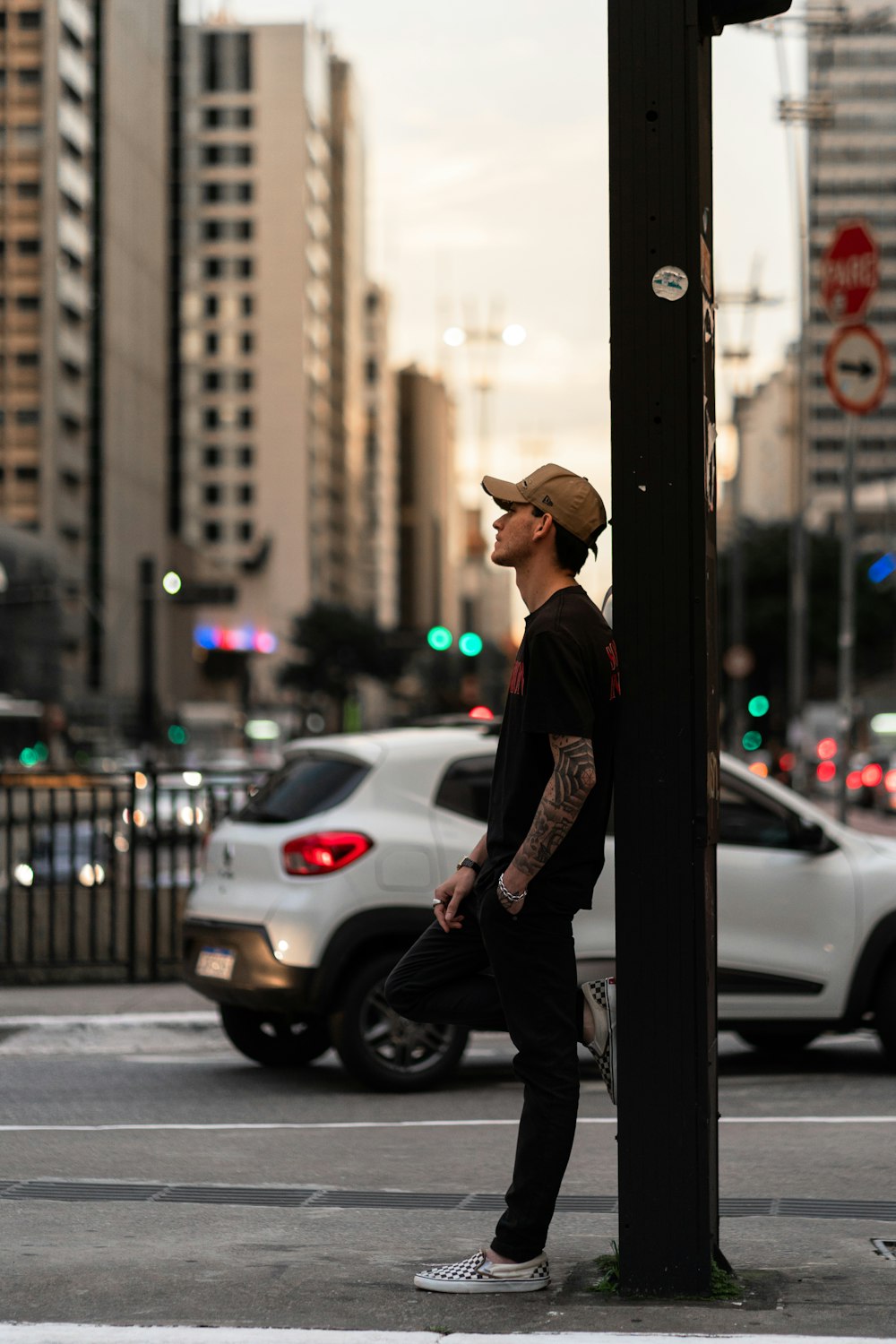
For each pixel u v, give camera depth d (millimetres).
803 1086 10117
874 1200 6809
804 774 51406
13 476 106312
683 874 4945
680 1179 4945
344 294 195375
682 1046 4941
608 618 5559
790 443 148750
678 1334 4535
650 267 4980
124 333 119188
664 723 4961
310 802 10172
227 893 10297
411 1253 5641
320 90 175125
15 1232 5961
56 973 14281
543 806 4930
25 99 106625
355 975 9812
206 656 140250
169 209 161625
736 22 5055
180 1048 11680
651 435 4980
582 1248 5715
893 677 83750
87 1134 8438
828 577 83500
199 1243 5789
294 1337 4516
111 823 14539
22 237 106625
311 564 167500
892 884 10695
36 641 88625
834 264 22219
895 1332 4574
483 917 5129
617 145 5004
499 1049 11695
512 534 5285
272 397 164625
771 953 10500
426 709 143875
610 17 5016
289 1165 7617
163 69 132125
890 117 145250
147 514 125188
